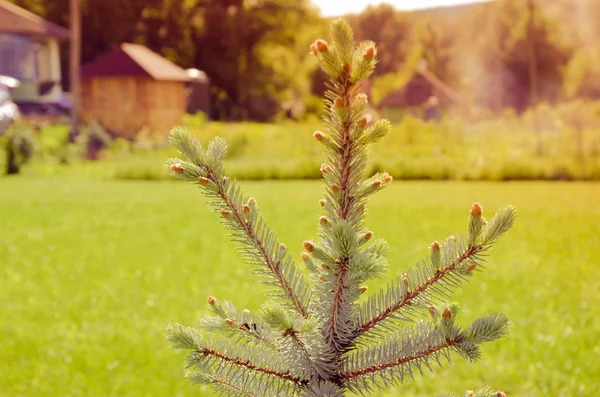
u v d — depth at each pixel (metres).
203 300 7.80
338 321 1.80
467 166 23.48
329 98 1.56
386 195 18.36
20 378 5.48
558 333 6.44
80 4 54.09
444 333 1.78
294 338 1.71
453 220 13.80
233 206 1.85
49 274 9.27
